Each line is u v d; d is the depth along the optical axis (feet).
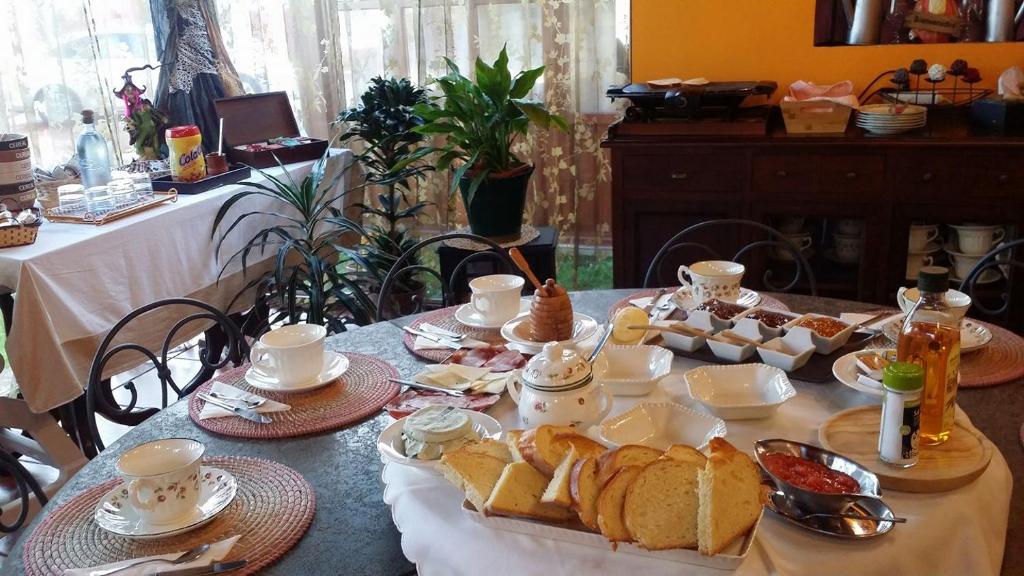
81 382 8.12
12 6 12.95
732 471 3.18
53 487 7.45
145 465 3.75
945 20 9.96
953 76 9.84
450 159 10.69
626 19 12.03
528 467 3.46
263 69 13.46
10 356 7.70
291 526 3.73
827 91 10.00
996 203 8.99
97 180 9.86
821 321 5.13
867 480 3.58
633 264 10.36
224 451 4.41
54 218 8.86
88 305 8.17
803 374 4.69
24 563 3.58
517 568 3.24
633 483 3.18
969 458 3.76
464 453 3.54
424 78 12.71
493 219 10.74
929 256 9.57
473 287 5.75
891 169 9.20
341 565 3.51
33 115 13.46
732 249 10.03
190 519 3.74
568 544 3.28
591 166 12.62
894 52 10.13
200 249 9.69
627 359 4.86
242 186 10.39
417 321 5.97
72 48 13.23
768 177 9.60
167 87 12.12
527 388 4.10
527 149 12.59
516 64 12.56
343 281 10.25
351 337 5.81
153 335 9.04
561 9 11.95
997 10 9.73
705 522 3.07
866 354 4.71
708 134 9.65
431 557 3.42
